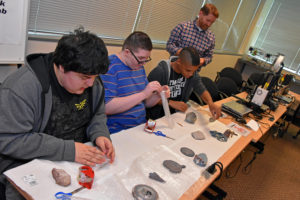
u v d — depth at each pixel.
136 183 0.95
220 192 2.20
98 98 1.15
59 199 0.78
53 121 0.99
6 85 0.84
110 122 1.55
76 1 2.27
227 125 1.84
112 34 2.80
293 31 5.01
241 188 2.41
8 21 1.67
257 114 2.25
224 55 5.02
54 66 0.92
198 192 0.99
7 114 0.82
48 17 2.15
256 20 5.35
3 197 0.99
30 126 0.90
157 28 3.32
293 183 2.75
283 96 3.24
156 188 0.95
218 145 1.45
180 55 1.71
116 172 0.98
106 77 1.39
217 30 4.51
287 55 5.14
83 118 1.12
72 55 0.77
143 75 1.62
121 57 1.46
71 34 0.84
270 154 3.28
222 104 2.16
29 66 0.89
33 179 0.83
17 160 0.97
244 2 4.75
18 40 1.77
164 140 1.34
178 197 0.93
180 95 2.05
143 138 1.31
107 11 2.58
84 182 0.86
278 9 5.20
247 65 5.54
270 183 2.64
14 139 0.86
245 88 3.16
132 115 1.55
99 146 1.09
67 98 0.99
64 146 0.95
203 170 1.15
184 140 1.40
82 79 0.85
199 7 3.77
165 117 1.62
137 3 2.85
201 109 1.96
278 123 4.13
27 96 0.86
